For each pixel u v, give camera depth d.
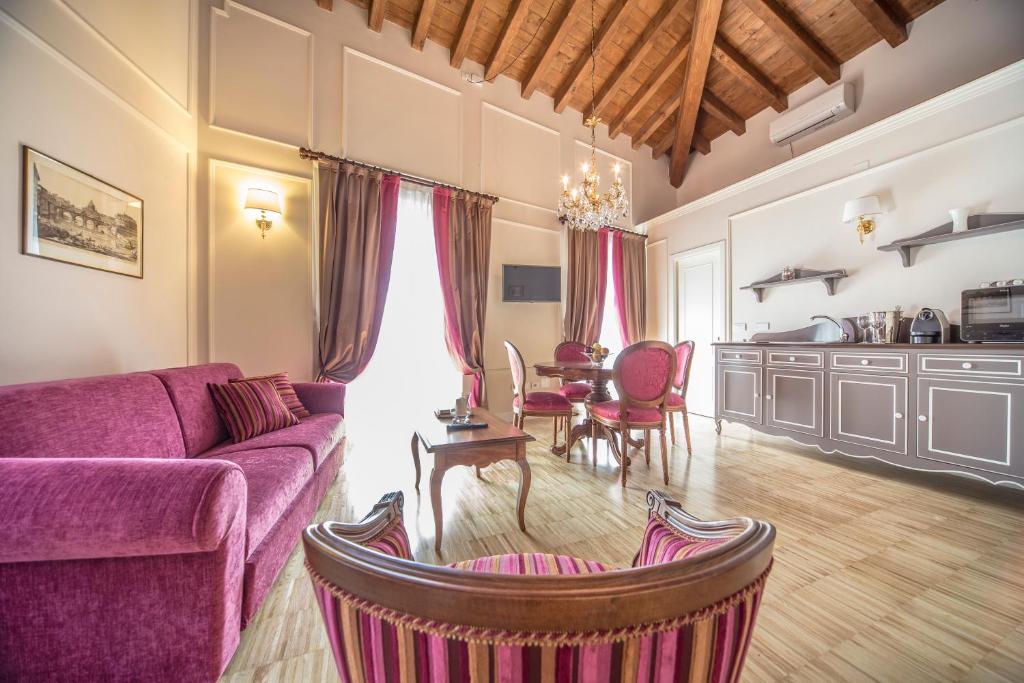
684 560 0.35
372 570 0.35
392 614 0.34
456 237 3.99
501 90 4.41
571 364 3.14
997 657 1.11
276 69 3.16
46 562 0.87
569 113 4.95
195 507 0.85
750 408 3.38
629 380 2.37
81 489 0.85
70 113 1.86
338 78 3.43
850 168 3.33
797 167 3.73
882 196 3.11
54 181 1.78
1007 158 2.50
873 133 3.15
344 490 2.32
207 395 2.01
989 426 2.09
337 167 3.32
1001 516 1.97
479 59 4.21
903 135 2.99
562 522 1.93
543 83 4.62
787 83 4.19
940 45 3.13
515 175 4.50
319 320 3.32
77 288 1.91
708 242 4.66
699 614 0.33
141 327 2.33
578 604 0.31
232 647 1.00
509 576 0.32
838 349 2.76
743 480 2.49
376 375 3.74
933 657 1.11
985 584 1.43
